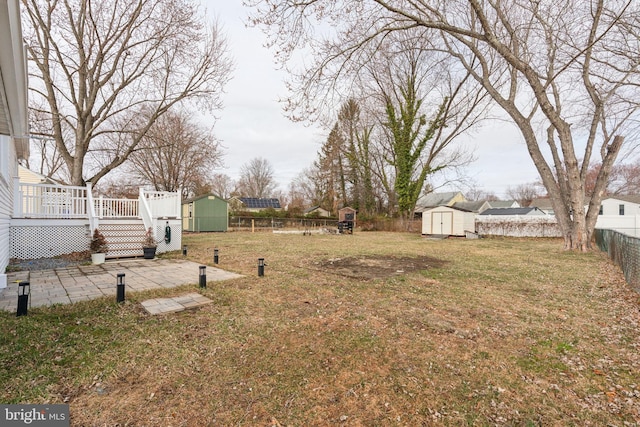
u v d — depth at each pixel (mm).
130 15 12773
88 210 8914
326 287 5457
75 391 2256
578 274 7113
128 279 5840
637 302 4832
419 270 7348
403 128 23125
